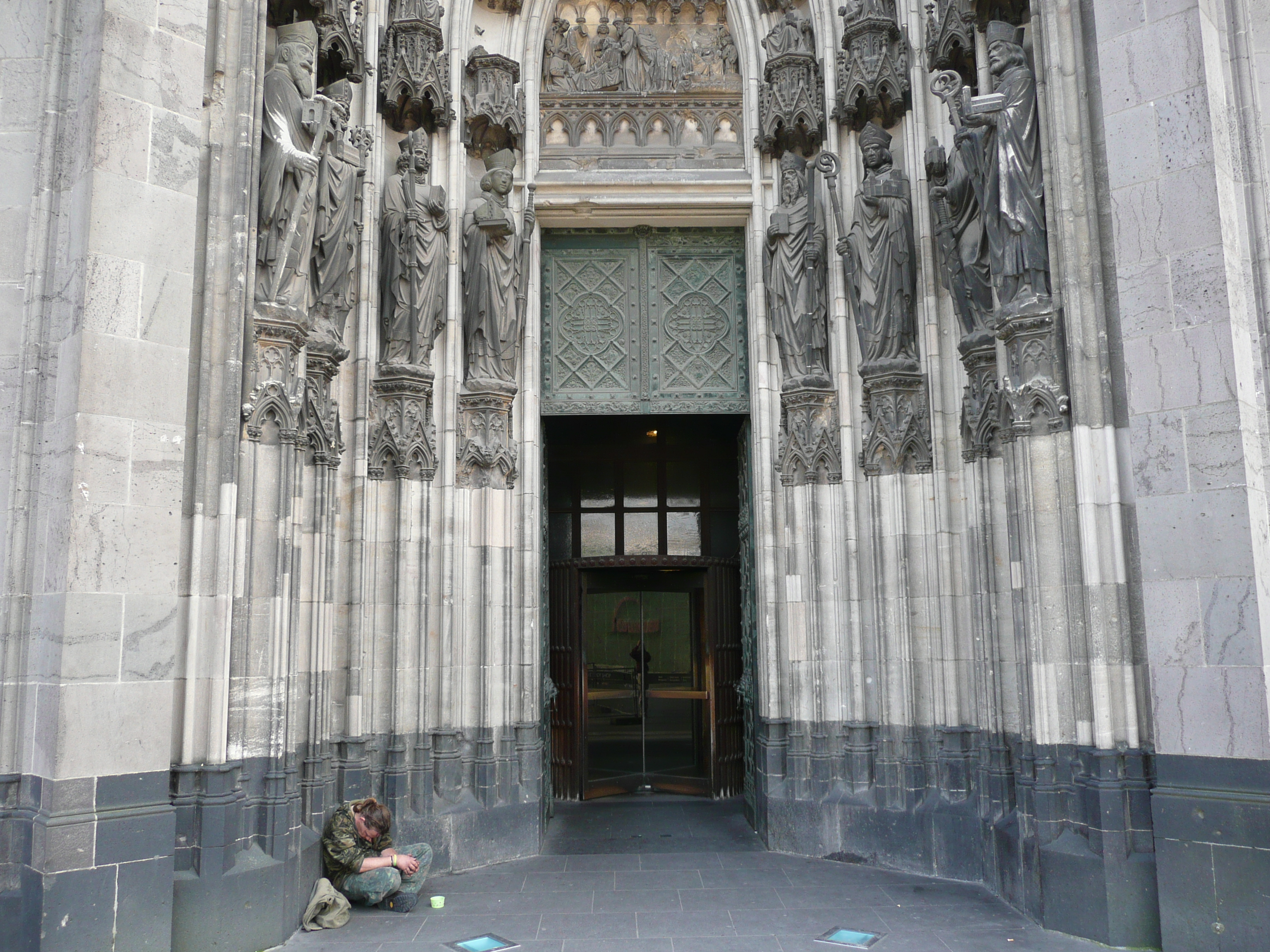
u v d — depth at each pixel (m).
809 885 9.02
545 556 11.55
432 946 7.35
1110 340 7.70
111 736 6.35
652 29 11.93
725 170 11.54
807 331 10.61
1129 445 7.56
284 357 7.89
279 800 7.42
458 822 9.66
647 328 11.59
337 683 9.34
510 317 10.68
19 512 6.64
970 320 9.38
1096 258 7.77
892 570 10.08
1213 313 7.01
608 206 11.27
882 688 9.98
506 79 11.03
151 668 6.57
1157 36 7.41
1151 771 7.27
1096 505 7.61
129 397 6.63
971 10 9.16
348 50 9.16
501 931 7.73
